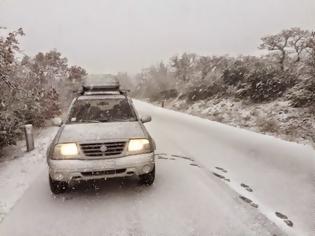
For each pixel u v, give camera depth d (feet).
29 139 28.60
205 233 12.71
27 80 40.88
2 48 28.63
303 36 52.95
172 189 17.49
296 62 53.11
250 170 20.21
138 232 13.00
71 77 64.18
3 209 15.57
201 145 28.63
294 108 40.83
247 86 55.42
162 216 14.30
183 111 67.10
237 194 16.52
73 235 12.96
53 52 59.47
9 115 28.40
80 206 15.70
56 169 15.48
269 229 12.81
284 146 24.91
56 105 47.21
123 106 20.29
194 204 15.43
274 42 54.90
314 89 41.06
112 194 17.03
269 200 15.56
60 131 17.56
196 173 20.27
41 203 16.21
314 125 33.96
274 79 49.85
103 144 15.70
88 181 19.01
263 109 44.88
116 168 15.57
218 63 81.46
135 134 16.51
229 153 24.90
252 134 31.42
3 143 27.94
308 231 12.56
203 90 71.92
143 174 17.31
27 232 13.32
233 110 50.88
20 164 24.03
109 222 13.94
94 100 20.88
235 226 13.15
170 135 34.71
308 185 16.83
